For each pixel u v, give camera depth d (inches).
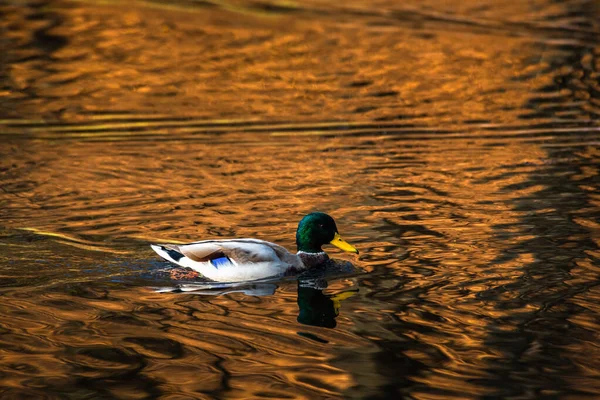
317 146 779.4
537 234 548.4
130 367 373.1
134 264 501.0
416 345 394.6
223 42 1206.9
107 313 430.6
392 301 448.1
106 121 865.5
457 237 546.3
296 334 407.8
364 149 770.2
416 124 853.2
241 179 682.8
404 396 347.3
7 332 406.3
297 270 494.0
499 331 408.8
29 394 349.4
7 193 644.7
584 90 976.9
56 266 494.0
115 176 690.2
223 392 351.9
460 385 356.2
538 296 449.4
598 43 1195.3
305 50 1168.2
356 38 1230.3
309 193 645.3
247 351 389.7
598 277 474.3
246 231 560.7
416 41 1213.7
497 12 1398.9
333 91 985.5
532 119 865.5
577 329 408.8
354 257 516.1
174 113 895.7
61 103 935.0
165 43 1200.8
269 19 1338.6
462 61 1113.4
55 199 629.3
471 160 732.7
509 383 357.4
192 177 687.7
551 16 1368.1
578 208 600.4
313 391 352.2
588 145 771.4
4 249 519.8
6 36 1221.7
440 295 454.0
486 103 931.3
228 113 895.1
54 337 401.7
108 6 1402.6
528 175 685.9
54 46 1181.7
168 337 403.9
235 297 456.4
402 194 641.6
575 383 357.1
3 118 874.8
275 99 952.3
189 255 479.5
